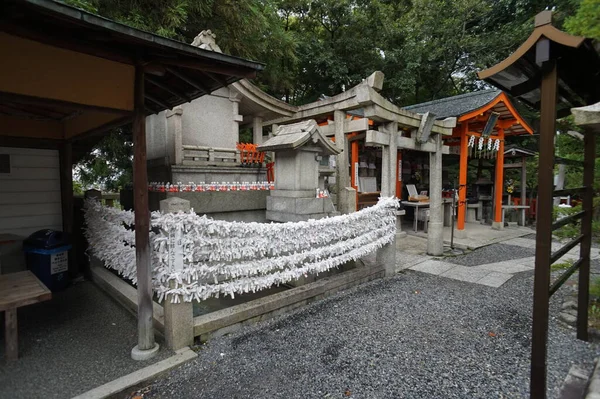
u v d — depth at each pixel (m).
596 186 3.34
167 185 4.71
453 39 12.62
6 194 4.09
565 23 2.24
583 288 2.87
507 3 12.24
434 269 5.24
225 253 2.85
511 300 3.83
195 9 6.35
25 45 1.97
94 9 4.16
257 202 5.52
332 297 3.90
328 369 2.40
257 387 2.20
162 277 2.55
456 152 9.02
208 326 2.80
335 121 5.42
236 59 2.45
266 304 3.23
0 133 3.82
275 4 9.56
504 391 2.15
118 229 3.47
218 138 5.95
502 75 2.33
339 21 13.55
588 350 2.71
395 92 13.80
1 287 2.71
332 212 4.60
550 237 2.01
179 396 2.11
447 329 3.06
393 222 4.88
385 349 2.69
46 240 3.88
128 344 2.68
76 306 3.49
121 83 2.40
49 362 2.41
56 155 4.46
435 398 2.09
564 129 3.95
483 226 9.55
